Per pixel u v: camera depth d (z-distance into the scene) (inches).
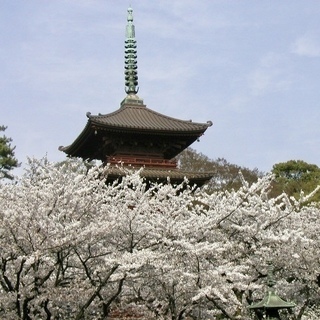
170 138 1644.9
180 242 770.8
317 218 978.1
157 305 848.3
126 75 1781.5
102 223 760.3
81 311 755.4
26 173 807.7
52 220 716.0
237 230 911.0
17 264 732.7
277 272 948.0
